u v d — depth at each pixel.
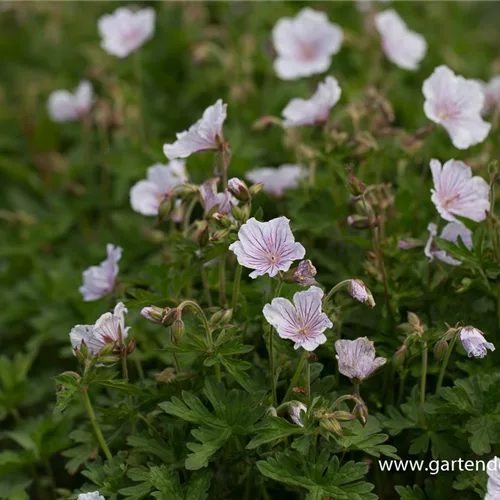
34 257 1.73
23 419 1.65
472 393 1.49
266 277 1.56
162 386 1.51
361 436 1.47
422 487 1.51
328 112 1.59
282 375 1.51
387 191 1.58
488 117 1.74
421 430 1.50
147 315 1.47
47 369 1.67
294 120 1.59
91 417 1.49
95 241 1.75
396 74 1.83
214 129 1.51
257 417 1.47
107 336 1.49
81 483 1.60
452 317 1.53
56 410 1.47
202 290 1.59
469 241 1.53
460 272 1.53
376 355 1.52
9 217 1.75
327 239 1.64
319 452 1.48
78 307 1.65
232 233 1.49
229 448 1.49
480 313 1.53
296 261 1.55
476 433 1.47
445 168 1.52
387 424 1.49
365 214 1.53
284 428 1.45
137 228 1.72
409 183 1.62
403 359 1.50
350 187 1.51
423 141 1.62
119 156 1.74
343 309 1.55
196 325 1.51
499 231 1.52
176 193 1.53
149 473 1.47
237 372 1.47
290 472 1.46
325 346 1.52
